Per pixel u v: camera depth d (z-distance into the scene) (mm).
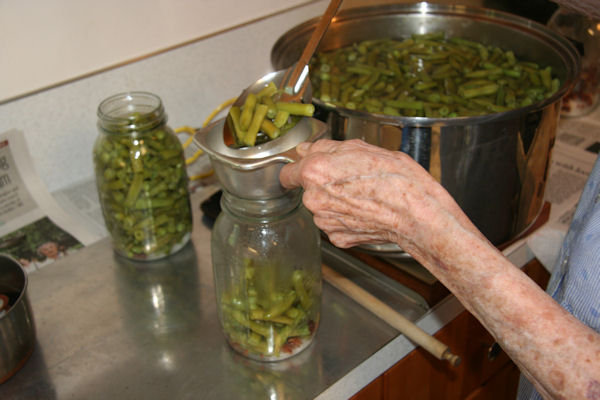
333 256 743
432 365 696
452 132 565
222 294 572
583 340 330
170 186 678
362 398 610
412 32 895
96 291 692
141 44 840
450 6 854
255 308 551
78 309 666
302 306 569
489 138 578
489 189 621
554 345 332
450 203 392
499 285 349
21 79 755
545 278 855
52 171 851
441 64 832
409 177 395
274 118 512
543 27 770
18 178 819
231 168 462
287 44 725
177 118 942
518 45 823
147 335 629
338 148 434
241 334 575
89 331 636
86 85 821
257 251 528
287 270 543
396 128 568
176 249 743
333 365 588
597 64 1016
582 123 1064
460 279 366
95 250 761
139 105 682
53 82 783
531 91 749
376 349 605
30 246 771
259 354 585
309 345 611
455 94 766
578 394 322
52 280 709
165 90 904
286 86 546
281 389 563
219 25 910
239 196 498
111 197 668
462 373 769
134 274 718
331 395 569
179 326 641
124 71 847
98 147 659
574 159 956
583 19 986
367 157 407
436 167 588
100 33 793
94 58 805
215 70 948
